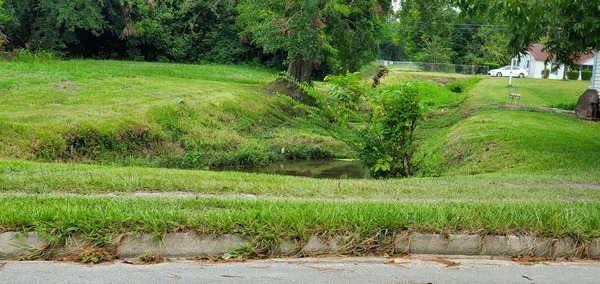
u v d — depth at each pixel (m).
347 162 17.38
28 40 33.69
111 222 4.53
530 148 13.67
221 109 20.91
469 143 14.98
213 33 44.47
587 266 4.57
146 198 5.93
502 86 38.03
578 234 4.82
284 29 24.62
